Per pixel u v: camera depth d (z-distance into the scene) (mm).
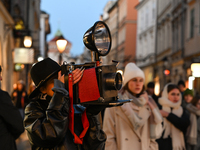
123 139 3654
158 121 3822
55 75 2354
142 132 3754
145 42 37438
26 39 15562
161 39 30109
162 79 28781
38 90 2375
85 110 2332
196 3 19281
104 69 2127
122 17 47750
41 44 44406
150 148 3836
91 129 2361
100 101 2086
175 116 4676
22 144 8398
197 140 5660
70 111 2199
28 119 2273
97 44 2246
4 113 3340
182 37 21891
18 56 17359
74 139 2234
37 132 2137
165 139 4668
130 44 44719
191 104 5688
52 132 2107
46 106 2344
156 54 31828
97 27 2256
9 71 18000
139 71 3949
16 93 11727
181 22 22500
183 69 21766
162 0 29969
